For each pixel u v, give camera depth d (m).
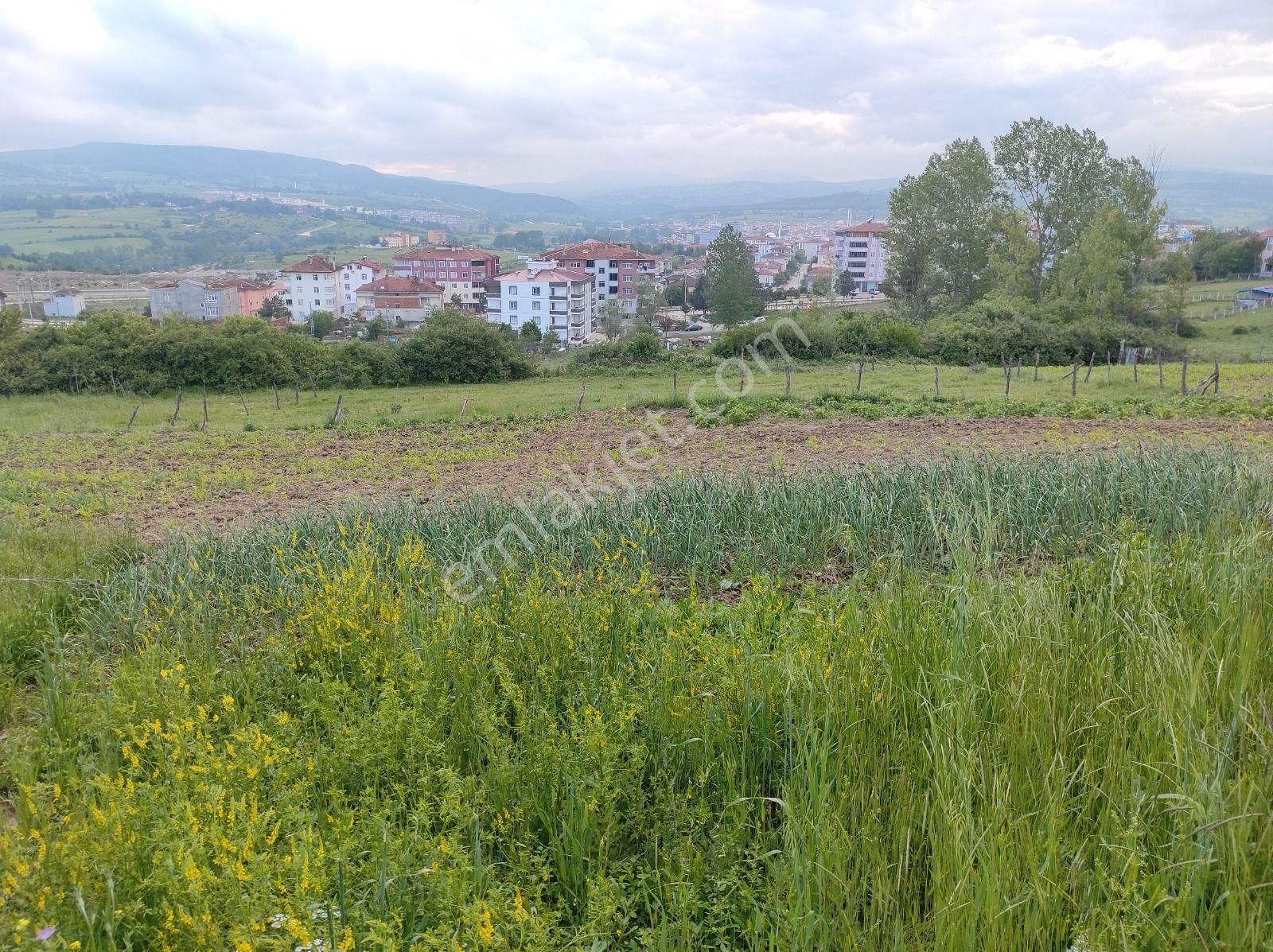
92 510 12.16
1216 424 15.66
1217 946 2.71
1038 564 7.34
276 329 32.50
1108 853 3.19
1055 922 2.94
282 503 12.36
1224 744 3.44
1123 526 6.86
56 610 6.96
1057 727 3.81
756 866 3.46
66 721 4.95
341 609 5.92
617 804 3.94
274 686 5.54
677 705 4.40
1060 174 48.62
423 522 8.41
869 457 13.52
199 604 6.45
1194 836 3.06
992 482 8.48
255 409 25.59
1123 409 17.44
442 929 2.99
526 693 5.00
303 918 2.97
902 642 4.68
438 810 3.85
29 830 3.62
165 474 14.96
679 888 3.24
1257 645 4.16
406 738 4.37
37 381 29.86
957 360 33.53
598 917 3.12
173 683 5.02
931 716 3.76
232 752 4.11
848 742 3.97
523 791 3.95
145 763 4.45
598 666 5.16
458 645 5.38
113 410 25.56
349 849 3.39
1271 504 7.32
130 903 3.16
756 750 4.21
